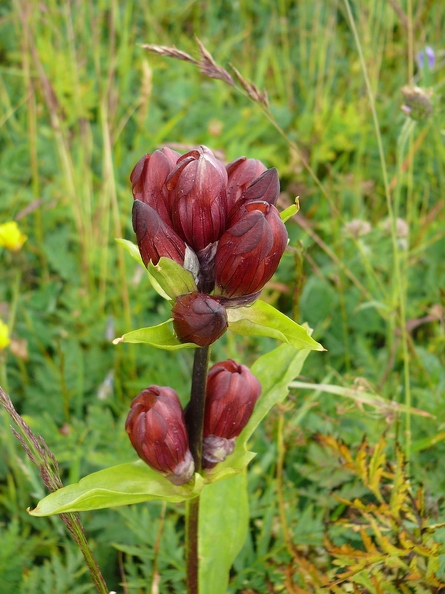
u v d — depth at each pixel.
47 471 0.18
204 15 0.57
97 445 0.31
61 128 0.39
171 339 0.18
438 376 0.31
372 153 0.45
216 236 0.18
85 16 0.50
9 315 0.36
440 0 0.47
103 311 0.38
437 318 0.32
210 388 0.20
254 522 0.27
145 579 0.25
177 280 0.17
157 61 0.50
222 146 0.44
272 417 0.28
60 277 0.41
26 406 0.33
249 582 0.24
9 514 0.29
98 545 0.27
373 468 0.22
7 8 0.53
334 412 0.30
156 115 0.47
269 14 0.57
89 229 0.39
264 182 0.18
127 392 0.34
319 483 0.25
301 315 0.37
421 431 0.28
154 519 0.27
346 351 0.33
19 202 0.42
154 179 0.18
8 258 0.34
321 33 0.52
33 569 0.25
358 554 0.21
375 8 0.48
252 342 0.35
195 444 0.20
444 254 0.38
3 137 0.47
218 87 0.48
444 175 0.42
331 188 0.38
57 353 0.35
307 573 0.22
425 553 0.20
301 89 0.51
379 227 0.36
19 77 0.50
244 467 0.21
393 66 0.49
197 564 0.22
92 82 0.46
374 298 0.36
